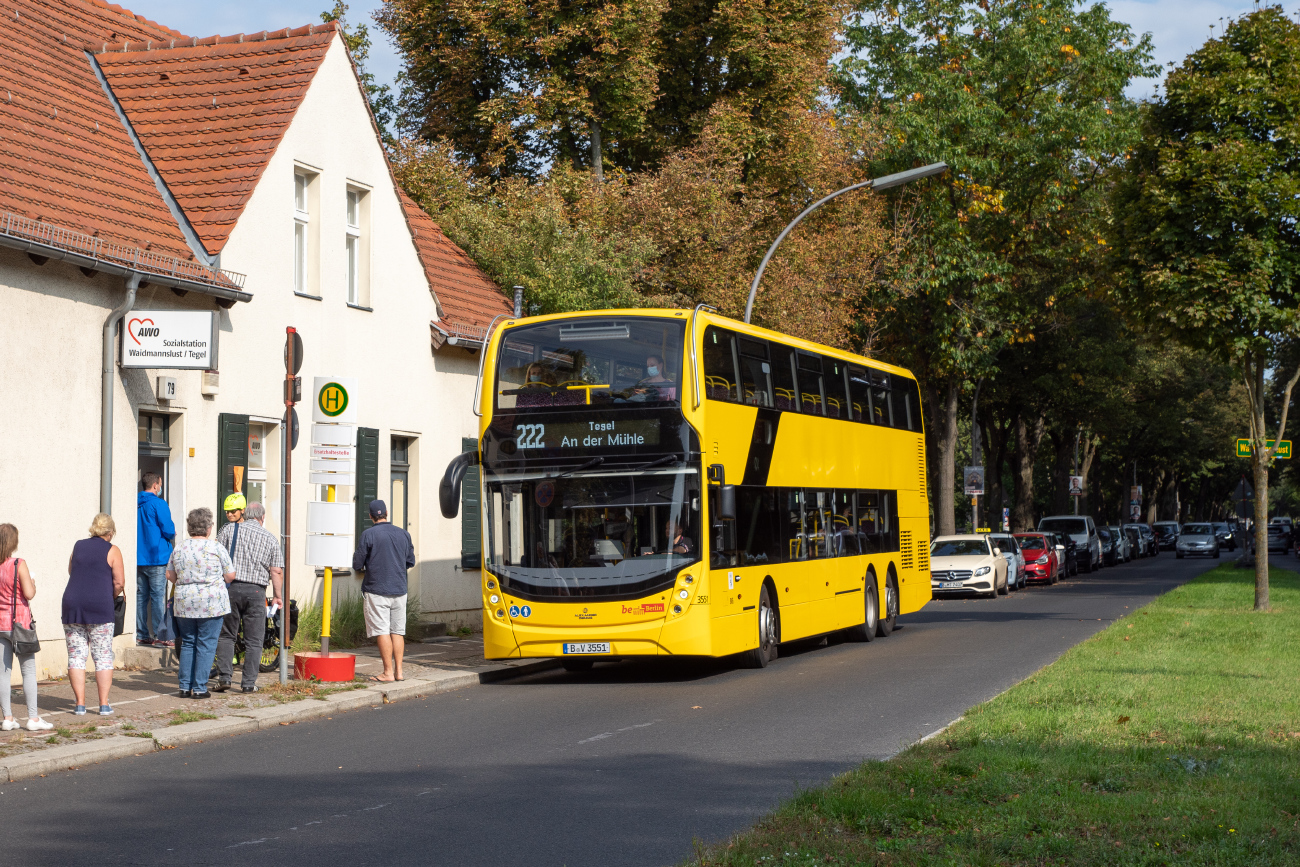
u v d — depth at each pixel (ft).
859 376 74.90
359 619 63.46
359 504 66.95
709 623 52.16
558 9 104.27
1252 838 22.47
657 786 30.12
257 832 25.85
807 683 51.08
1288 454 80.07
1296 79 72.64
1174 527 268.21
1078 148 125.90
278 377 60.59
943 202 124.36
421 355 73.20
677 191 98.02
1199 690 41.68
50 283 47.29
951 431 133.49
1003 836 22.85
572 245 87.15
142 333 50.16
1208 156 72.23
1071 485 202.28
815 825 24.29
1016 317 134.00
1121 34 127.03
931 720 39.83
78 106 59.93
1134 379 168.14
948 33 127.34
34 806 28.58
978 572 112.16
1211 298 73.67
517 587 52.65
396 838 25.20
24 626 36.45
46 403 47.09
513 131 108.78
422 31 109.70
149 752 35.81
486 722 41.60
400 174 93.66
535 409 53.62
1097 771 28.55
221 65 64.69
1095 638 61.00
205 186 58.75
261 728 40.22
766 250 103.76
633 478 52.60
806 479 64.95
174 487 54.65
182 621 43.91
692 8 114.01
